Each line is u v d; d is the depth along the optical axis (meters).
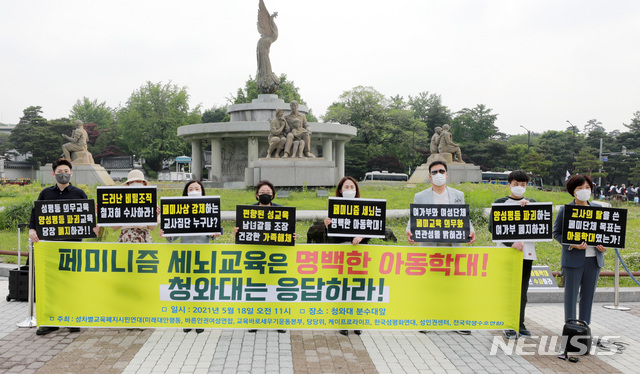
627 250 12.34
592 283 6.59
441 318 6.57
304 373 5.34
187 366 5.50
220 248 6.49
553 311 8.25
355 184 6.82
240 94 65.62
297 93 66.44
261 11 27.84
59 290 6.52
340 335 6.75
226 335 6.66
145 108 77.00
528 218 6.49
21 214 15.47
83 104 111.62
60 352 5.93
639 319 7.77
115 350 6.03
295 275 6.50
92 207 6.64
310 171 22.58
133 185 6.98
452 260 6.56
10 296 8.53
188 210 6.54
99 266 6.50
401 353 6.07
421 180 29.75
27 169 79.88
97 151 84.62
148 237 6.97
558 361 5.88
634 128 77.19
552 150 73.12
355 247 6.50
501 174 69.19
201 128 27.61
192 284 6.49
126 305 6.50
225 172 28.28
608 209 6.44
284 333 6.77
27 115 80.44
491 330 7.07
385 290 6.54
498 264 6.59
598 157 67.69
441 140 29.92
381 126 74.81
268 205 6.66
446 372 5.46
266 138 27.03
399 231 13.28
